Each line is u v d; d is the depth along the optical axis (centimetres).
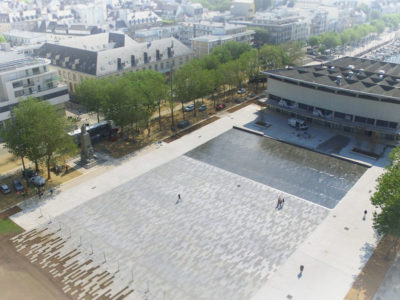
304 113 11850
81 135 9375
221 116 12731
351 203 7794
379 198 5981
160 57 16338
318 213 7469
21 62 11388
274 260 6219
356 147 10344
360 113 10869
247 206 7725
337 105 11238
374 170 9175
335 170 9212
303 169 9275
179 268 6072
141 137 11175
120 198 8062
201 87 12238
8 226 7162
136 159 9819
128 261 6241
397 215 5609
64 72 15150
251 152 10188
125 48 15262
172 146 10562
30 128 8050
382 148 10250
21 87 11094
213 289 5647
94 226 7144
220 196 8094
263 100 13750
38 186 8431
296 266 6075
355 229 6962
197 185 8538
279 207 7675
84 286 5734
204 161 9681
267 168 9319
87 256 6366
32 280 5872
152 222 7231
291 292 5575
